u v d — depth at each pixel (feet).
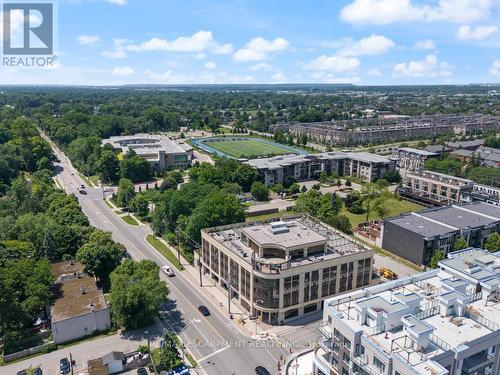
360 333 256.73
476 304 292.81
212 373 328.29
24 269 399.24
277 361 343.26
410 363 231.09
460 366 246.27
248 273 402.11
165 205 625.00
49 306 396.78
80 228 532.73
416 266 522.47
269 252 417.49
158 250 566.77
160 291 395.75
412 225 553.23
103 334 380.78
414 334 240.53
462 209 617.21
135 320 384.27
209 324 395.34
